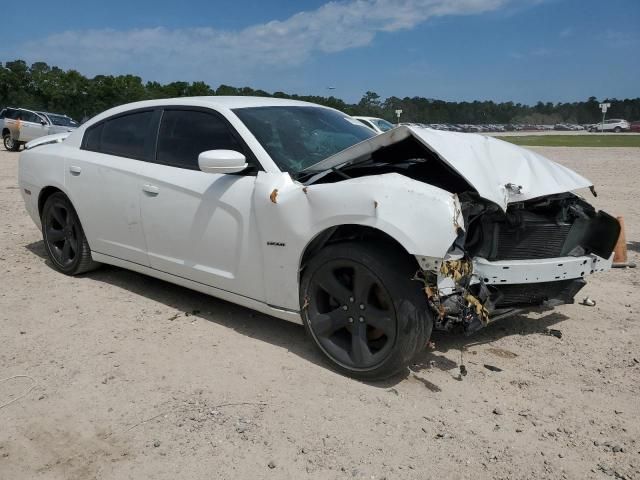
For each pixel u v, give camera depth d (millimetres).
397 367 3305
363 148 3598
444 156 3352
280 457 2744
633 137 51062
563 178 3875
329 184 3492
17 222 8008
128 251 4781
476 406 3203
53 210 5441
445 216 3057
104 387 3395
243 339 4051
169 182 4316
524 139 46344
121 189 4676
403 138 3488
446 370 3617
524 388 3418
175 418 3064
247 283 3941
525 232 3605
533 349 3955
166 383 3432
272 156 3924
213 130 4246
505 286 3596
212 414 3096
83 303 4754
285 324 4328
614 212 9195
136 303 4762
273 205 3688
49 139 5922
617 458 2760
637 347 4000
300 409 3143
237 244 3924
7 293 4992
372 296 3381
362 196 3287
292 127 4301
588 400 3289
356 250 3338
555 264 3604
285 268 3703
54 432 2965
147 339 4043
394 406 3184
